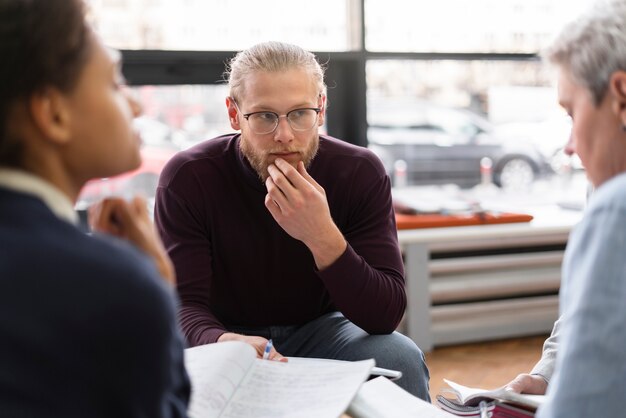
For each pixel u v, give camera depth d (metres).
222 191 1.94
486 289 3.87
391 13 4.05
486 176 4.50
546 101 4.47
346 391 1.19
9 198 0.76
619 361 0.87
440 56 4.18
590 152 1.04
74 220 0.83
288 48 1.83
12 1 0.76
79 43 0.80
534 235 3.91
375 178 1.98
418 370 1.80
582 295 0.90
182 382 0.92
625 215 0.89
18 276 0.71
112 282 0.72
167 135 3.76
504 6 4.25
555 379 0.93
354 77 4.05
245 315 2.03
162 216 1.97
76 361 0.71
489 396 1.26
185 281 1.90
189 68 3.74
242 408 1.17
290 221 1.73
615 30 0.99
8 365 0.70
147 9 3.63
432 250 3.78
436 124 4.33
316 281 2.01
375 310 1.78
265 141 1.78
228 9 3.75
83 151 0.84
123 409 0.73
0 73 0.76
